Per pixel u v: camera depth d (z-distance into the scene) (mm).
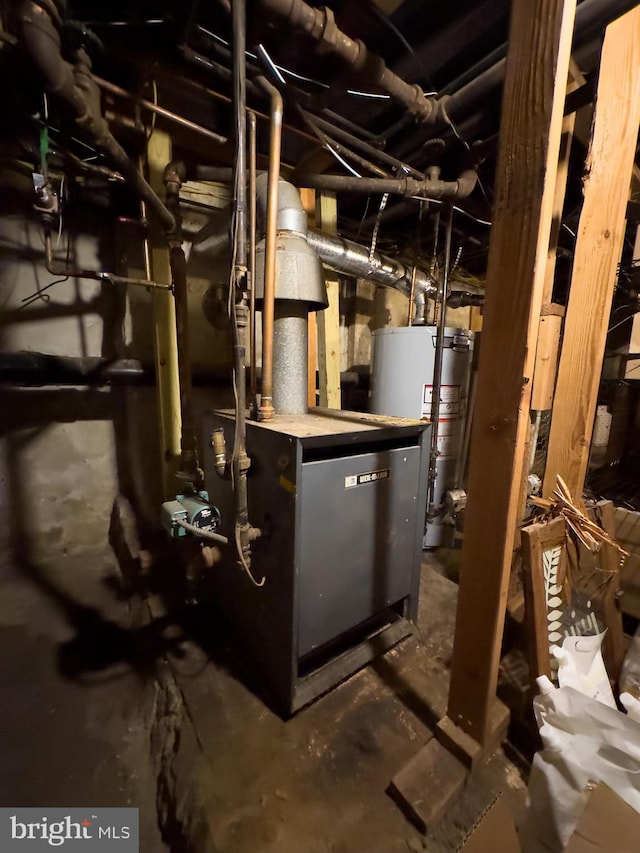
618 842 536
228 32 1172
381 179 1574
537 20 662
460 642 928
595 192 1105
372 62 1143
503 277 762
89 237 1908
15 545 1924
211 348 2176
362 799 873
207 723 1056
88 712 1173
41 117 1170
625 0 962
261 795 875
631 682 1021
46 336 1865
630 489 1906
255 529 1074
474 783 892
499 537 821
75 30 906
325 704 1122
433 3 1102
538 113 674
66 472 2004
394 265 2125
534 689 953
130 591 1737
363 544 1191
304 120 1363
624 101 1023
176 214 1471
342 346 2781
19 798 949
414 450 1297
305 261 1274
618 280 2359
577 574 1063
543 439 1610
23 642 1431
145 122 1470
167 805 910
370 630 1383
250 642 1249
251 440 1140
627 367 2736
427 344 1988
